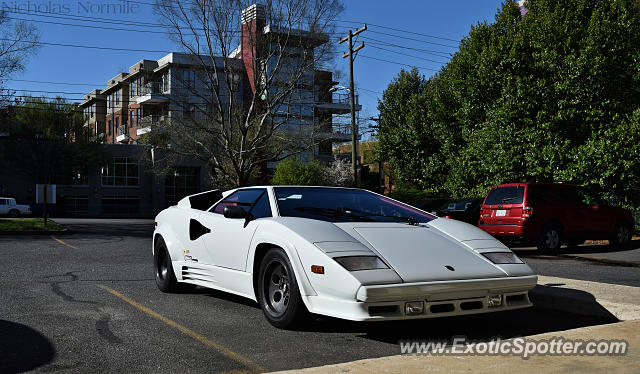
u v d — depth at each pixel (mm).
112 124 56406
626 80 16047
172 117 31641
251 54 30047
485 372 3137
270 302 4770
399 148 25531
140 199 48844
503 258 4633
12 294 6324
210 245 5688
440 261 4336
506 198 12727
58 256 10914
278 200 5250
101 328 4637
